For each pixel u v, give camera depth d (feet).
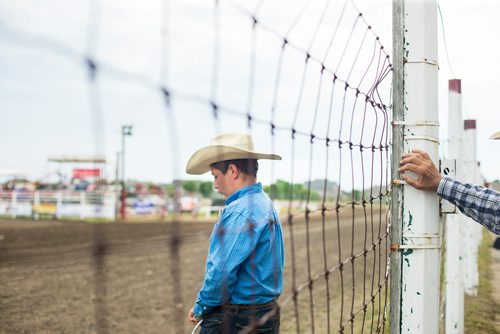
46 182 80.07
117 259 32.24
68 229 41.27
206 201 88.22
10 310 21.04
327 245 45.27
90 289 24.81
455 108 17.99
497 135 11.67
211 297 8.09
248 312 8.07
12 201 75.82
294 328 18.25
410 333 8.54
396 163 8.70
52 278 26.50
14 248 31.53
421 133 8.61
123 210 53.83
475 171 26.18
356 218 74.28
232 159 8.63
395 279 8.65
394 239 8.66
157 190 87.56
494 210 8.02
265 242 8.17
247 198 8.30
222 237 8.03
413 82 8.63
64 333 18.08
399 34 8.67
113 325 18.81
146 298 23.08
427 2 8.62
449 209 8.70
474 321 20.10
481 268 33.58
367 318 19.35
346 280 27.58
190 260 34.06
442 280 23.41
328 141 7.57
